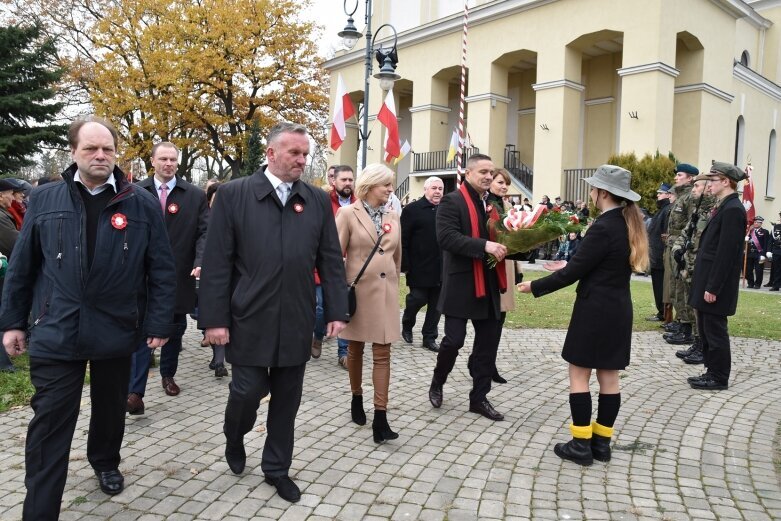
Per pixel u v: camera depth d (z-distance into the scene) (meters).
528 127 27.34
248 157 26.00
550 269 4.57
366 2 13.61
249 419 3.56
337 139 11.37
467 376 6.15
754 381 6.14
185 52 27.31
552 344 7.70
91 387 3.29
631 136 20.03
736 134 26.00
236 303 3.40
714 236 5.75
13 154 22.52
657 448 4.33
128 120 29.33
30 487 2.92
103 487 3.45
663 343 7.85
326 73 31.88
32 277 3.10
